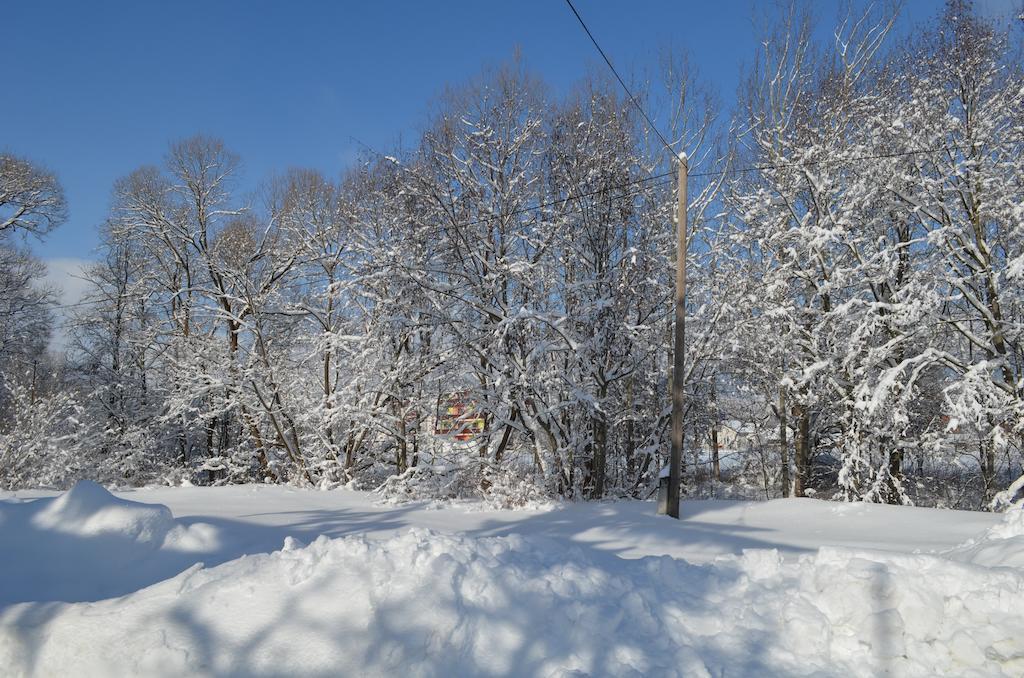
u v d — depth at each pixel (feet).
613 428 62.95
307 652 12.60
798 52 64.54
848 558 16.51
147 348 82.94
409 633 12.88
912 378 49.21
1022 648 12.90
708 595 16.25
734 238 59.77
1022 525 21.36
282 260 75.51
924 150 50.67
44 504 23.61
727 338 59.00
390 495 50.57
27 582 20.45
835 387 57.52
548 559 16.84
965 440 55.72
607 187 56.70
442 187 54.39
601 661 13.00
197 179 81.20
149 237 82.28
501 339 48.42
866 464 53.72
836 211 57.98
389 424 64.44
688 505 45.60
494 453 55.67
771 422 70.49
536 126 57.06
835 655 13.71
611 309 54.34
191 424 81.35
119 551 22.75
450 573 14.37
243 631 13.05
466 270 54.54
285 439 70.33
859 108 55.98
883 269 51.34
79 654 12.78
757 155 67.46
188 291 79.30
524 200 56.80
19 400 65.10
